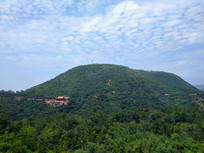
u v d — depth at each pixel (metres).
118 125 33.09
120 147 23.70
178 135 27.38
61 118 37.47
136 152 22.55
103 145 24.59
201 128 29.52
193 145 23.50
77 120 34.47
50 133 27.91
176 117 36.94
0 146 21.42
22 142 24.56
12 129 27.38
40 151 24.19
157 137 27.48
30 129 28.78
